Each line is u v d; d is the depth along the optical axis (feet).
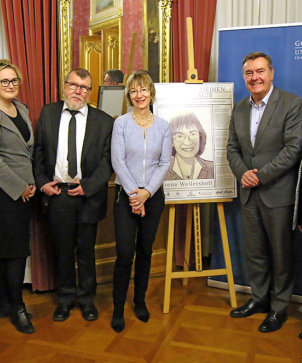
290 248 8.36
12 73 7.80
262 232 8.65
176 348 7.61
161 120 8.28
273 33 9.34
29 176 8.27
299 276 9.54
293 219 7.78
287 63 9.29
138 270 8.60
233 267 10.27
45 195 8.52
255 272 8.91
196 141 9.46
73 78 8.17
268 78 8.06
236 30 9.66
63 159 8.34
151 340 7.90
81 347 7.67
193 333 8.16
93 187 8.32
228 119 9.56
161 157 8.21
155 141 8.01
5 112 7.99
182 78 11.12
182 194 9.41
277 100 8.14
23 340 7.95
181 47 10.99
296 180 8.18
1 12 10.20
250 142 8.46
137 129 7.96
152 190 7.82
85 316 8.79
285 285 8.46
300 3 10.69
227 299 9.80
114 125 8.12
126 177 7.79
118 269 8.18
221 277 10.44
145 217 8.11
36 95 9.64
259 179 8.13
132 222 8.04
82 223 8.64
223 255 10.37
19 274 8.42
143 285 8.66
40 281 10.09
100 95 10.64
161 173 8.02
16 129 8.01
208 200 9.50
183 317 8.86
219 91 9.54
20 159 8.13
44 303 9.68
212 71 12.01
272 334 8.11
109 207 10.77
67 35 10.37
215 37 11.84
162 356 7.35
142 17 11.38
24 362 7.19
